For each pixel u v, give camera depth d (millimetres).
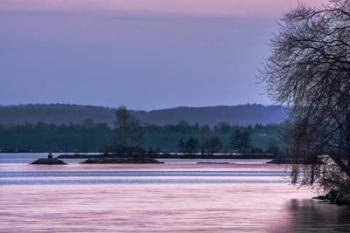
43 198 120750
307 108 101500
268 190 146000
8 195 129000
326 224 81688
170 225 80250
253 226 79688
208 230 76312
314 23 102188
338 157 102750
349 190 106812
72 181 194375
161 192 138625
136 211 96062
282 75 103875
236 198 120812
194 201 114125
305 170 107062
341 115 99438
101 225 80062
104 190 145875
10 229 76562
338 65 100000
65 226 79062
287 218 87438
